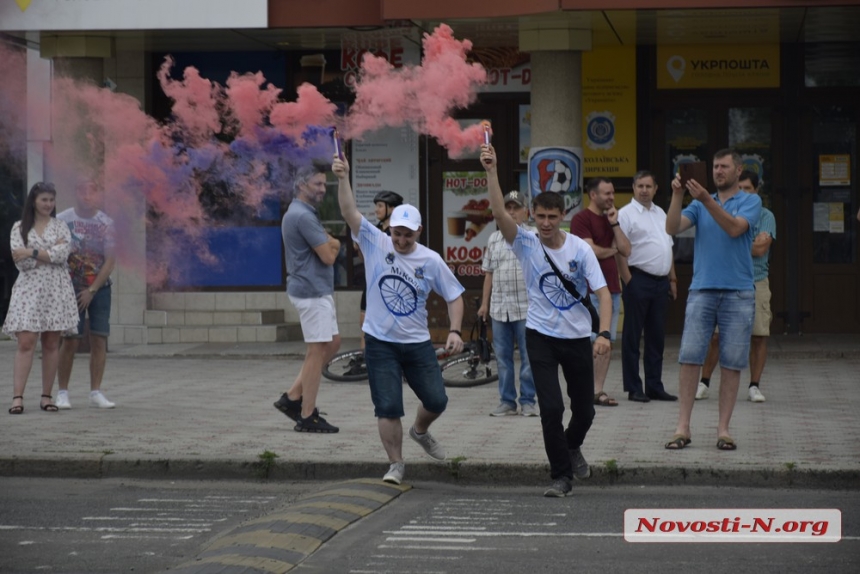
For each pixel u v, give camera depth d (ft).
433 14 57.31
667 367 57.82
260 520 29.86
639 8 55.11
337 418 44.29
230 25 59.72
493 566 25.59
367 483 34.27
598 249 46.03
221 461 36.17
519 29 61.16
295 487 35.06
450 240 69.15
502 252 43.98
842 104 66.64
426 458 36.19
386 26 59.98
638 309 46.85
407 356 34.14
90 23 60.54
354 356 55.93
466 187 68.90
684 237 67.97
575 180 61.62
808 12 56.95
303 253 40.52
